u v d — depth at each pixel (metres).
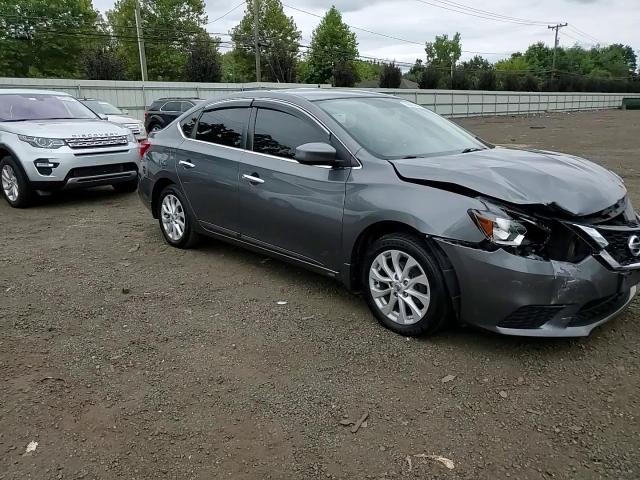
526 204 3.24
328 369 3.37
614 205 3.45
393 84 48.81
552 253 3.26
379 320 3.92
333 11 65.38
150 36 54.81
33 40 52.38
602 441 2.66
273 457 2.59
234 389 3.16
